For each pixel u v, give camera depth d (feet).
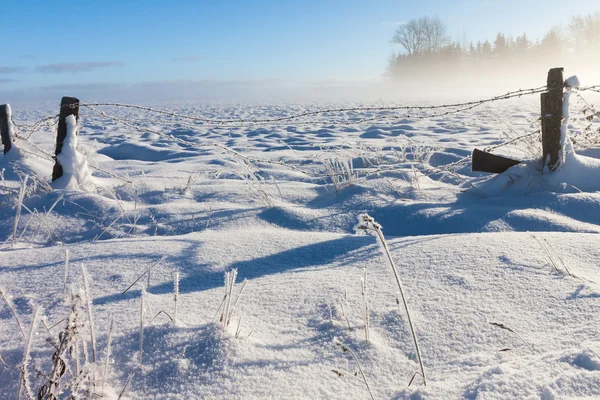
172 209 12.87
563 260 7.06
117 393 4.35
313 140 31.91
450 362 4.73
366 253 8.21
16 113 82.48
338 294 6.34
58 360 3.86
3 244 10.53
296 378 4.53
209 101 164.35
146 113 74.64
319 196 14.69
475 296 6.05
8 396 4.37
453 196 13.78
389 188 14.49
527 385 3.90
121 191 14.87
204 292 6.71
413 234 11.61
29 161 16.58
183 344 5.01
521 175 13.92
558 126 13.57
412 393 4.13
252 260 8.25
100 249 8.83
